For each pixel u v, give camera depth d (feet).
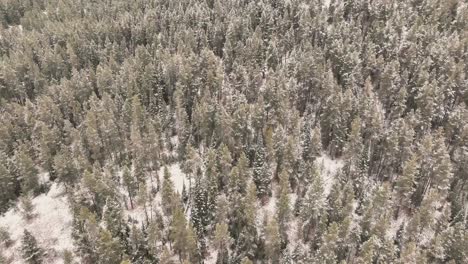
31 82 429.79
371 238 220.02
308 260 228.43
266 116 339.57
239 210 254.06
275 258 241.76
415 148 299.99
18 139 335.47
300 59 384.06
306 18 446.19
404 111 345.31
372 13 458.50
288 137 291.58
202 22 482.28
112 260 229.45
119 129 338.95
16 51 463.42
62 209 298.56
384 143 298.97
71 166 296.71
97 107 355.97
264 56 417.08
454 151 307.78
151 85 385.09
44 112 348.59
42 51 454.81
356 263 225.35
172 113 364.58
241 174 265.75
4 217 298.35
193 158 295.48
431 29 401.49
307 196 251.60
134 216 282.56
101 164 328.08
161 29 492.95
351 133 289.94
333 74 390.83
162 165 326.85
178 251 248.11
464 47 381.19
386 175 297.12
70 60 440.04
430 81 351.25
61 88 380.78
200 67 403.75
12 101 409.28
